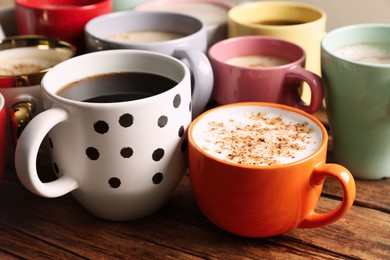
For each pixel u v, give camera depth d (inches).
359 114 23.9
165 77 23.6
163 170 22.3
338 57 23.7
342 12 33.3
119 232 23.0
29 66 26.3
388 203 23.9
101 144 21.3
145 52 23.6
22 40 27.2
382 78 23.0
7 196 24.7
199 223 23.3
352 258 21.8
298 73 24.8
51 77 22.6
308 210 21.8
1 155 22.8
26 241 22.8
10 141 25.1
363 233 22.6
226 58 27.7
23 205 24.2
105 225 23.3
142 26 29.6
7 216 23.8
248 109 23.6
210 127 22.9
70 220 23.5
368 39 26.4
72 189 22.2
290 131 22.6
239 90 25.5
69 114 21.1
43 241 22.8
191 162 22.0
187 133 22.6
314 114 28.6
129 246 22.5
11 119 23.9
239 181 20.8
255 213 21.3
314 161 20.9
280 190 20.9
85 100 22.6
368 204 23.9
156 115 21.3
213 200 21.6
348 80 23.6
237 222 21.7
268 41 27.7
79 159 21.7
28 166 20.8
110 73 23.9
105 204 22.6
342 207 21.2
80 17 28.1
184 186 24.9
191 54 24.2
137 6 32.0
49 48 27.2
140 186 22.1
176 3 33.7
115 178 21.8
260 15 31.6
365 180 25.2
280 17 31.7
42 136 20.8
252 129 22.7
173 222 23.3
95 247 22.5
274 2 31.6
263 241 22.5
